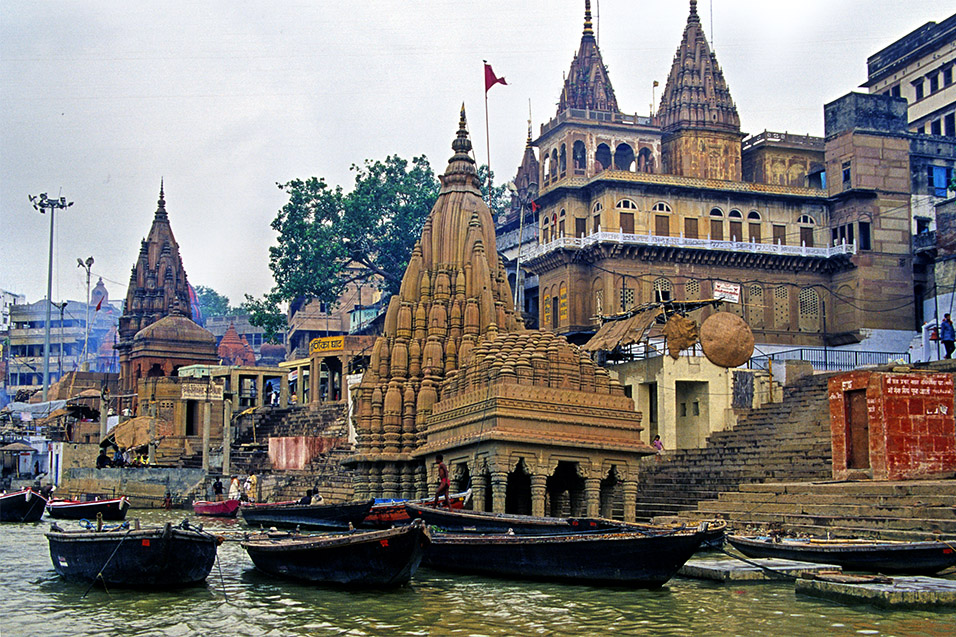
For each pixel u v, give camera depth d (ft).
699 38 201.67
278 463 153.17
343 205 203.31
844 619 48.26
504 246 224.53
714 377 117.60
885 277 175.01
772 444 100.37
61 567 66.03
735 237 177.78
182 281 237.45
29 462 194.49
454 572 67.77
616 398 83.10
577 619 50.14
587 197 179.01
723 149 195.11
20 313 331.98
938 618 48.03
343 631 48.26
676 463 107.96
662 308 121.19
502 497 76.28
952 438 79.20
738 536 67.82
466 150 111.75
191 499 146.20
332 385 184.75
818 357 174.29
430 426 91.81
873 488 73.67
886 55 232.32
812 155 202.49
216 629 49.19
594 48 221.46
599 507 81.41
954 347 111.14
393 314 105.91
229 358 301.43
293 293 198.39
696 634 46.11
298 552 60.80
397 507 83.46
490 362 82.79
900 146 179.32
